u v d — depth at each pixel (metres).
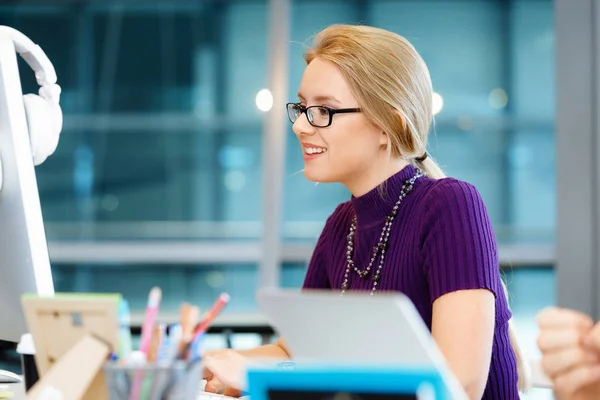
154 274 6.55
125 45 6.47
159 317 6.02
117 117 6.55
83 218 6.62
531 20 5.70
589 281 5.07
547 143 5.77
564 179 5.08
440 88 5.78
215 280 6.49
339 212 2.29
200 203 6.47
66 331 1.37
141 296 6.55
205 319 1.31
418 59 2.03
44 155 1.93
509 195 5.80
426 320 1.96
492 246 1.89
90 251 6.55
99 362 1.33
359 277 2.08
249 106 6.29
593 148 5.04
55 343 1.38
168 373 1.24
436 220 1.91
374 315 1.24
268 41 5.68
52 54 6.48
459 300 1.81
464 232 1.87
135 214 6.57
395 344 1.25
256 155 6.34
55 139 1.94
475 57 5.75
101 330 1.35
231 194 6.40
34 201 1.72
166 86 6.47
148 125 6.53
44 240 1.74
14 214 1.73
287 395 1.05
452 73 5.77
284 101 5.64
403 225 2.00
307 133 1.98
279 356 2.20
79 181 6.62
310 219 5.86
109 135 6.57
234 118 6.32
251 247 6.37
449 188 1.94
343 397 1.03
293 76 5.72
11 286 1.76
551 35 5.70
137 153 6.56
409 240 1.97
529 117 5.76
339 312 1.27
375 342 1.26
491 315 1.82
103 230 6.61
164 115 6.50
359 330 1.26
